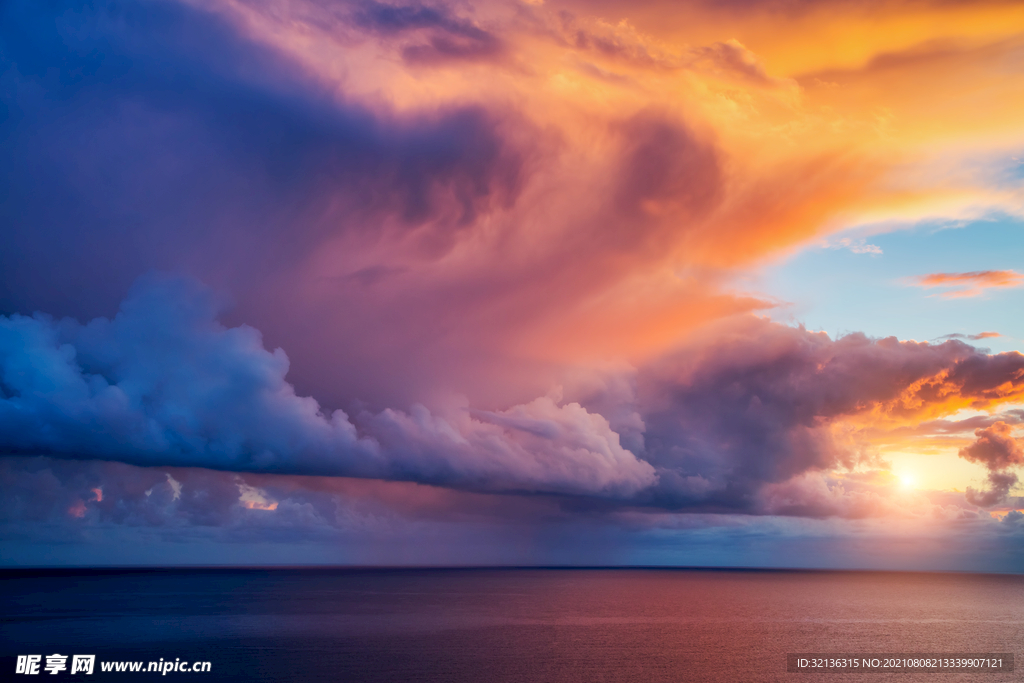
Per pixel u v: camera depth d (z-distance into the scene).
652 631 97.81
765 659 77.38
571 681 63.34
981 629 107.88
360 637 87.12
